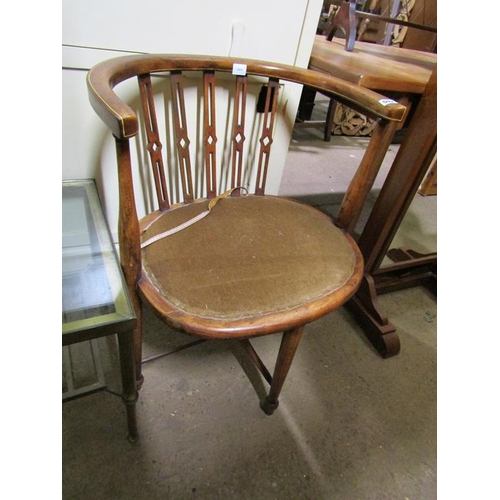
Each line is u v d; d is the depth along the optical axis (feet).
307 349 3.43
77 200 2.44
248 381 3.02
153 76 2.46
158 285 1.89
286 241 2.27
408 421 2.95
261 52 2.66
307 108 8.02
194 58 2.25
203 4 2.30
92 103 1.50
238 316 1.78
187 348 3.19
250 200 2.70
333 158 7.35
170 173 2.97
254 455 2.55
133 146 2.70
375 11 6.00
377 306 3.55
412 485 2.55
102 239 2.18
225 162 3.14
